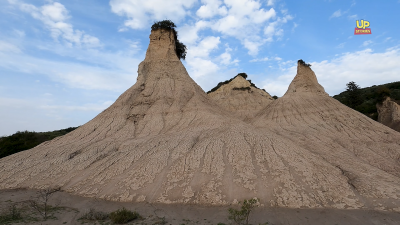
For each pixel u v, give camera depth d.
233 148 20.81
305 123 32.56
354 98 60.06
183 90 35.81
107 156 23.11
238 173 17.72
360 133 27.75
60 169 21.69
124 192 17.30
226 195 15.91
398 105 42.12
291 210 14.18
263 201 15.09
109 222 12.95
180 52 46.91
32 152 25.28
